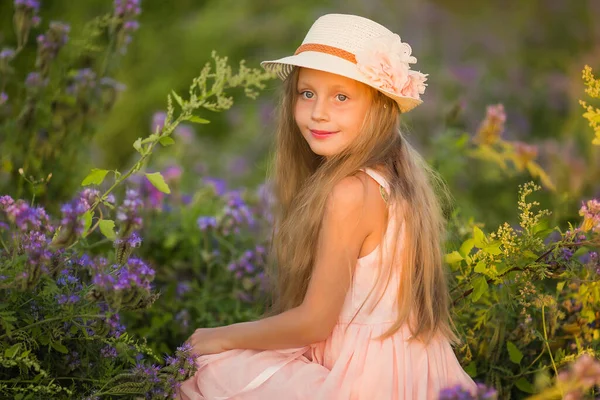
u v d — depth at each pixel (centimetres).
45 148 337
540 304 265
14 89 393
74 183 354
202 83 270
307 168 286
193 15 687
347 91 251
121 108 607
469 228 321
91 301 225
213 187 389
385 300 245
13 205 217
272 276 297
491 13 738
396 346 241
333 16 261
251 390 235
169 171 386
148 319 325
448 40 722
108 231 227
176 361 237
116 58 348
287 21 690
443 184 314
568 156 465
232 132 646
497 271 267
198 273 353
